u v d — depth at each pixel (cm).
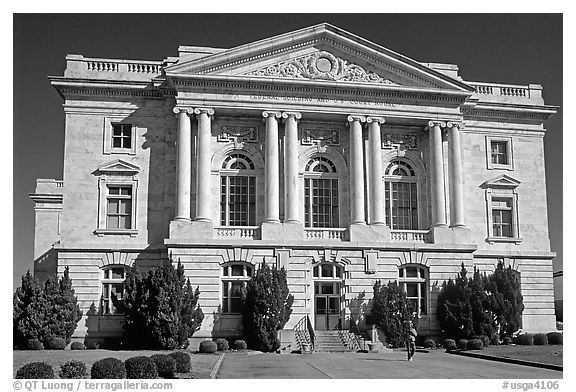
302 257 5216
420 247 5372
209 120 5300
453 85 5622
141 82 5400
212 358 4131
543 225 5900
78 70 5438
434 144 5591
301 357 4353
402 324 5094
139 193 5325
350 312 5212
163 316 4672
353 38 5509
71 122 5353
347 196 5534
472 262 5466
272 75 5416
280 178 5428
